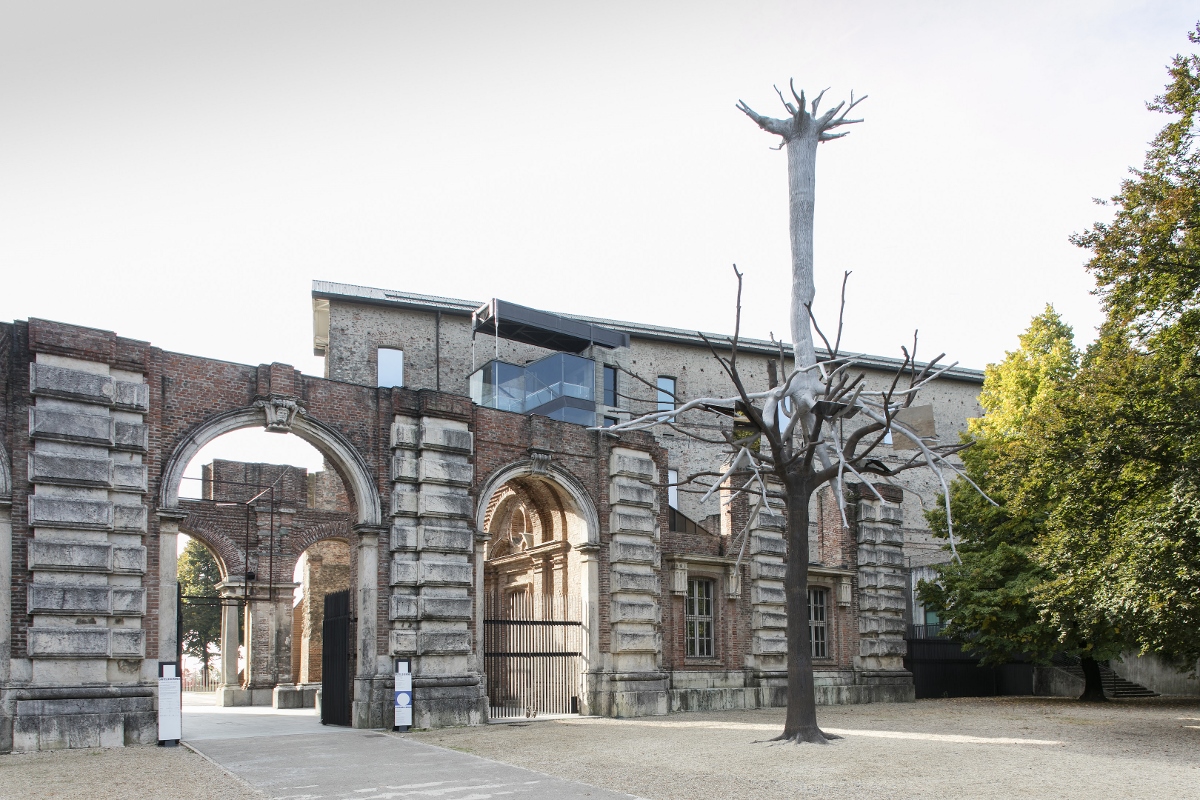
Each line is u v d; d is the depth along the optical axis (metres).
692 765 16.80
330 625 25.66
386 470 24.53
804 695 20.67
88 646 19.62
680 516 38.38
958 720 25.50
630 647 27.67
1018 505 28.02
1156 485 23.41
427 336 42.75
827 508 35.78
